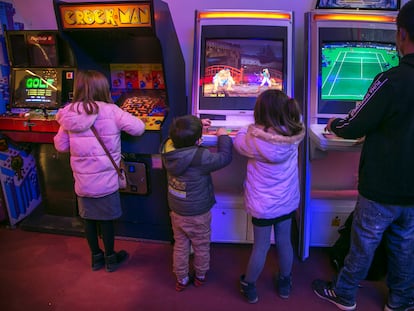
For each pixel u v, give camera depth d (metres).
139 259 2.21
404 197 1.38
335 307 1.80
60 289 1.94
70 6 1.84
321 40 1.98
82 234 2.47
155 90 2.33
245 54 2.05
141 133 1.94
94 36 2.01
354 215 1.60
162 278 2.03
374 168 1.42
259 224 1.66
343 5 2.01
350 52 2.00
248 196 1.67
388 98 1.28
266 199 1.61
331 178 2.61
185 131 1.60
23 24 2.60
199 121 1.66
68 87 2.35
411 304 1.72
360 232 1.54
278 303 1.82
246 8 2.37
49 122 2.23
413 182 1.36
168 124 2.07
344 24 1.98
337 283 1.76
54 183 2.57
